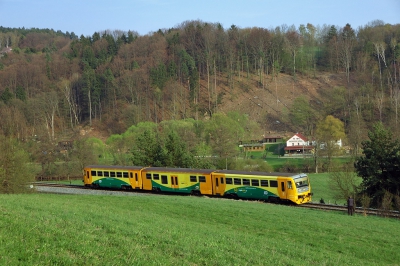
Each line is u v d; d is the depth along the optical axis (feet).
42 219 73.36
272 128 444.55
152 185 175.22
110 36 631.97
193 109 470.39
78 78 510.99
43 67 560.20
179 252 62.64
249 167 270.87
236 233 84.69
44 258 51.24
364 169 160.86
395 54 505.66
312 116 444.55
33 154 290.97
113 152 316.40
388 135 163.73
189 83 509.76
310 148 369.71
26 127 373.61
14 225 64.75
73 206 99.71
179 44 584.40
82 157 291.38
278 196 145.79
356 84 495.41
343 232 92.94
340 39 595.88
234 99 498.28
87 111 481.87
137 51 583.99
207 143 312.71
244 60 572.51
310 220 104.27
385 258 77.56
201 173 162.61
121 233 70.28
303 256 71.31
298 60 571.69
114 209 102.58
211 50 572.92
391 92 412.77
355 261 72.64
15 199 104.78
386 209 127.95
